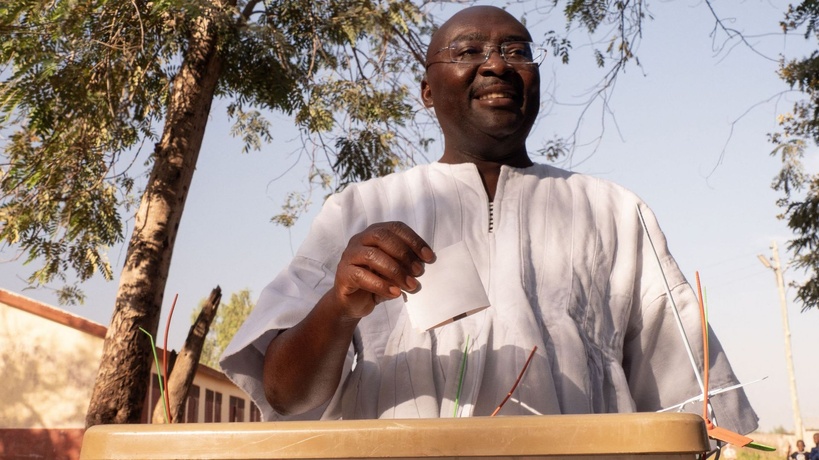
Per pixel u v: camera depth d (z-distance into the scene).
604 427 0.69
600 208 1.72
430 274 1.17
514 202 1.69
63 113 7.02
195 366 7.30
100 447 0.74
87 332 14.31
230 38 7.55
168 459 0.73
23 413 14.13
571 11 6.17
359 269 1.17
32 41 6.35
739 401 1.59
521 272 1.59
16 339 14.33
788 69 6.88
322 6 8.10
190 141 7.91
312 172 8.26
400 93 8.05
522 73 1.71
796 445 25.25
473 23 1.73
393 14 7.69
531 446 0.69
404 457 0.70
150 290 7.56
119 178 7.87
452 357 1.50
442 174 1.73
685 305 1.65
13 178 7.50
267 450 0.72
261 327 1.45
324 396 1.42
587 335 1.58
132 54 7.30
